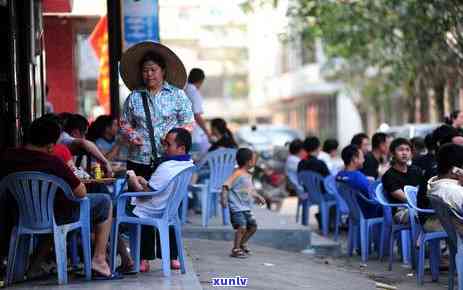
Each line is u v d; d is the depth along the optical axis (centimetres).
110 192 1280
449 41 2689
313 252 1605
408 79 3192
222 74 8000
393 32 3033
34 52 1437
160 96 1155
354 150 1548
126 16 1675
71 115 1323
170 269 1109
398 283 1288
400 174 1441
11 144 1281
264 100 7256
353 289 1186
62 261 1031
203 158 1661
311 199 1948
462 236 1103
